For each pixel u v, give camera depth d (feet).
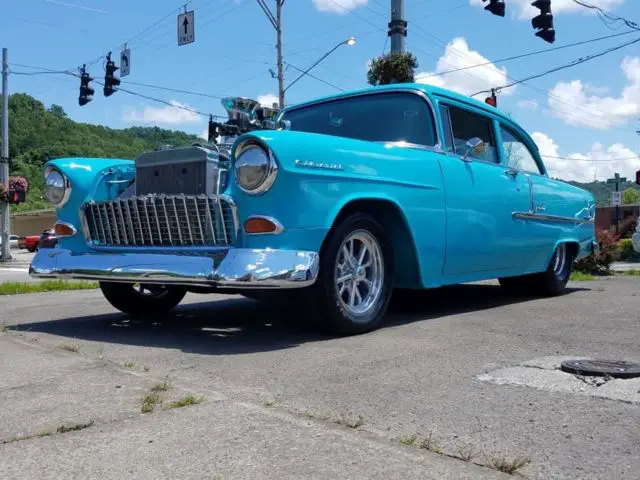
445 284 16.21
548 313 17.43
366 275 14.23
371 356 11.68
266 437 7.36
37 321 16.60
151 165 13.80
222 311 18.08
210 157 12.92
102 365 10.71
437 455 6.91
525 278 21.77
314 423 7.87
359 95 17.25
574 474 6.50
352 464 6.64
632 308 18.44
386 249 14.37
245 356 11.71
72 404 8.55
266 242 12.23
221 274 11.87
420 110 16.29
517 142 20.16
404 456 6.86
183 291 17.42
